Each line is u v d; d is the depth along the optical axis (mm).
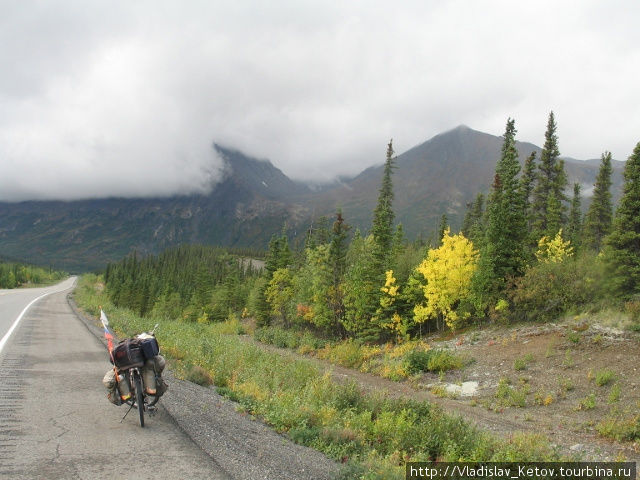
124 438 5734
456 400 18516
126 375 6461
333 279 41406
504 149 42281
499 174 40656
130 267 139875
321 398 12469
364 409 12102
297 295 47156
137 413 7031
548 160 41719
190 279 122188
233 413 8461
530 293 26828
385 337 37719
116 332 19719
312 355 31969
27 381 8844
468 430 10586
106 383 6531
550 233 39375
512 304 29125
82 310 33062
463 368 22625
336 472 6012
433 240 70000
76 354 12898
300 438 7797
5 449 4980
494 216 31391
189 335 21625
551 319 26078
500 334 26875
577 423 14438
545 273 27734
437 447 9125
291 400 10523
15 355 12023
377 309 35688
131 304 77250
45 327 19672
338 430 8562
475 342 26844
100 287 133875
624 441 12641
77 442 5434
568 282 26547
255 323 57500
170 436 6012
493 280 29859
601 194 48625
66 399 7598
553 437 13156
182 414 7215
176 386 9734
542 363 20281
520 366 20344
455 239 33281
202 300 74938
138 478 4469
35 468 4500
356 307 37156
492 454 8766
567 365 19250
